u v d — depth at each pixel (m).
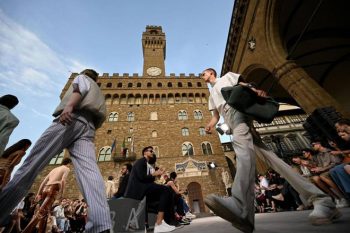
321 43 10.77
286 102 14.31
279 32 9.11
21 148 1.90
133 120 24.39
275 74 8.81
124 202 2.88
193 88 29.36
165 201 3.24
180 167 20.92
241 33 11.86
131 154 20.83
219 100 2.19
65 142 1.71
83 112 1.86
